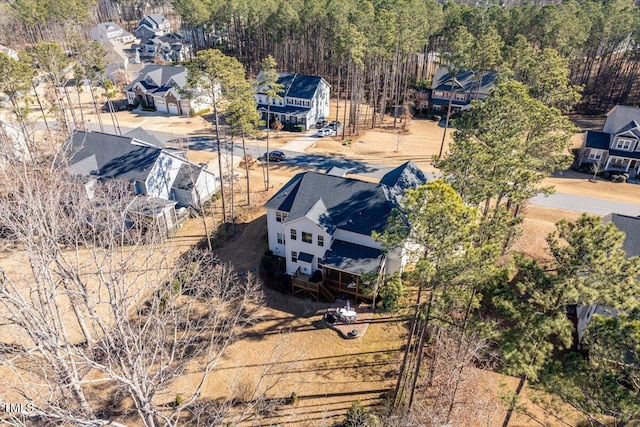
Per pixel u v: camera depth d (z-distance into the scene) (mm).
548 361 16422
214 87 36875
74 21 111875
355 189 33188
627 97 76938
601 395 14531
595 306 25391
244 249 37594
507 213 25484
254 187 48781
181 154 48938
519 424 22188
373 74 74750
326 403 23922
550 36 67312
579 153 57062
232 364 26219
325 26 79250
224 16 93188
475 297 21234
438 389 23938
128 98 78625
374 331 29031
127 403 23000
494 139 27625
